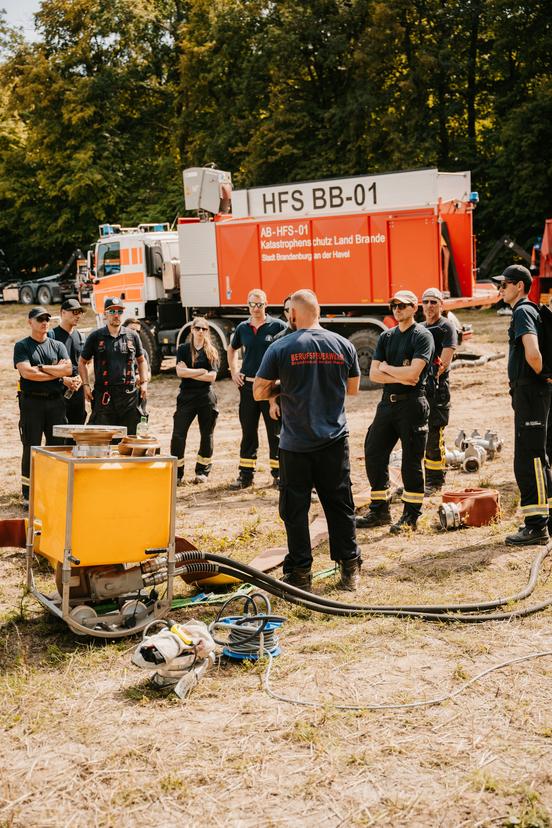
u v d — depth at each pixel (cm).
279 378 514
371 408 1299
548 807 292
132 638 456
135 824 291
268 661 416
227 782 314
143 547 451
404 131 2848
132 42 3666
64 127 3706
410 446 645
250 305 812
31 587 491
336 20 2914
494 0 2695
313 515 706
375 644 438
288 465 514
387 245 1402
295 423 509
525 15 2733
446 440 1038
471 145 2927
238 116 3278
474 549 596
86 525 437
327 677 400
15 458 1048
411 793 303
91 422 786
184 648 397
